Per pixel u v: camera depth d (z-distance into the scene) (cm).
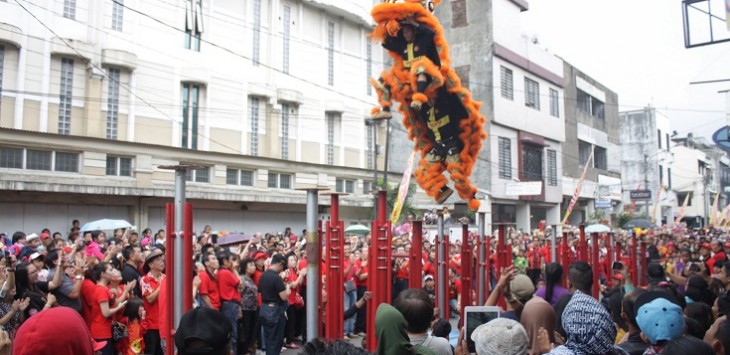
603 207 4847
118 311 899
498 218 3956
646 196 5103
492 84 3778
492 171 3753
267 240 1636
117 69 2377
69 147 2128
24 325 290
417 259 808
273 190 2942
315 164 3162
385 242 739
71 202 2167
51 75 2161
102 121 2314
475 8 3884
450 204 3600
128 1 2427
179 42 2634
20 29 2061
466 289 916
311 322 621
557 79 4547
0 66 2028
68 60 2220
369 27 3712
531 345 555
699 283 852
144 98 2477
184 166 553
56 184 2047
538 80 4322
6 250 1092
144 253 1141
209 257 1041
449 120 1018
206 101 2733
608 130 5634
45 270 919
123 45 2400
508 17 4003
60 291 822
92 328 844
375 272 734
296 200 2989
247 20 2959
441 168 1049
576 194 2242
